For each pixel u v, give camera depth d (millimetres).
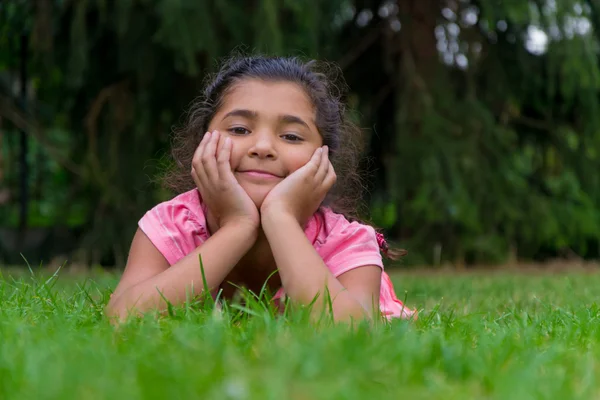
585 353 1949
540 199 8914
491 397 1386
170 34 7297
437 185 8297
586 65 8461
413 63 8867
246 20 7781
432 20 8992
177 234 2969
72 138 8867
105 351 1645
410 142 8562
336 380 1408
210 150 2848
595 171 9352
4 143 10305
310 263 2602
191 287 2578
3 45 8641
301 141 2928
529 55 9094
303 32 7773
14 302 2807
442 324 2508
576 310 3008
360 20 9781
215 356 1552
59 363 1518
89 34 8078
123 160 8406
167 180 3779
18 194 10766
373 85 10086
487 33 9062
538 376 1567
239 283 2996
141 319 2268
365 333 1863
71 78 7750
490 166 8688
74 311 2525
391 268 8445
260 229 2873
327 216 3025
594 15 8938
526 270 8422
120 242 8312
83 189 8836
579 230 9086
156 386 1309
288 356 1534
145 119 8438
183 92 8492
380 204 10406
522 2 8227
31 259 9055
